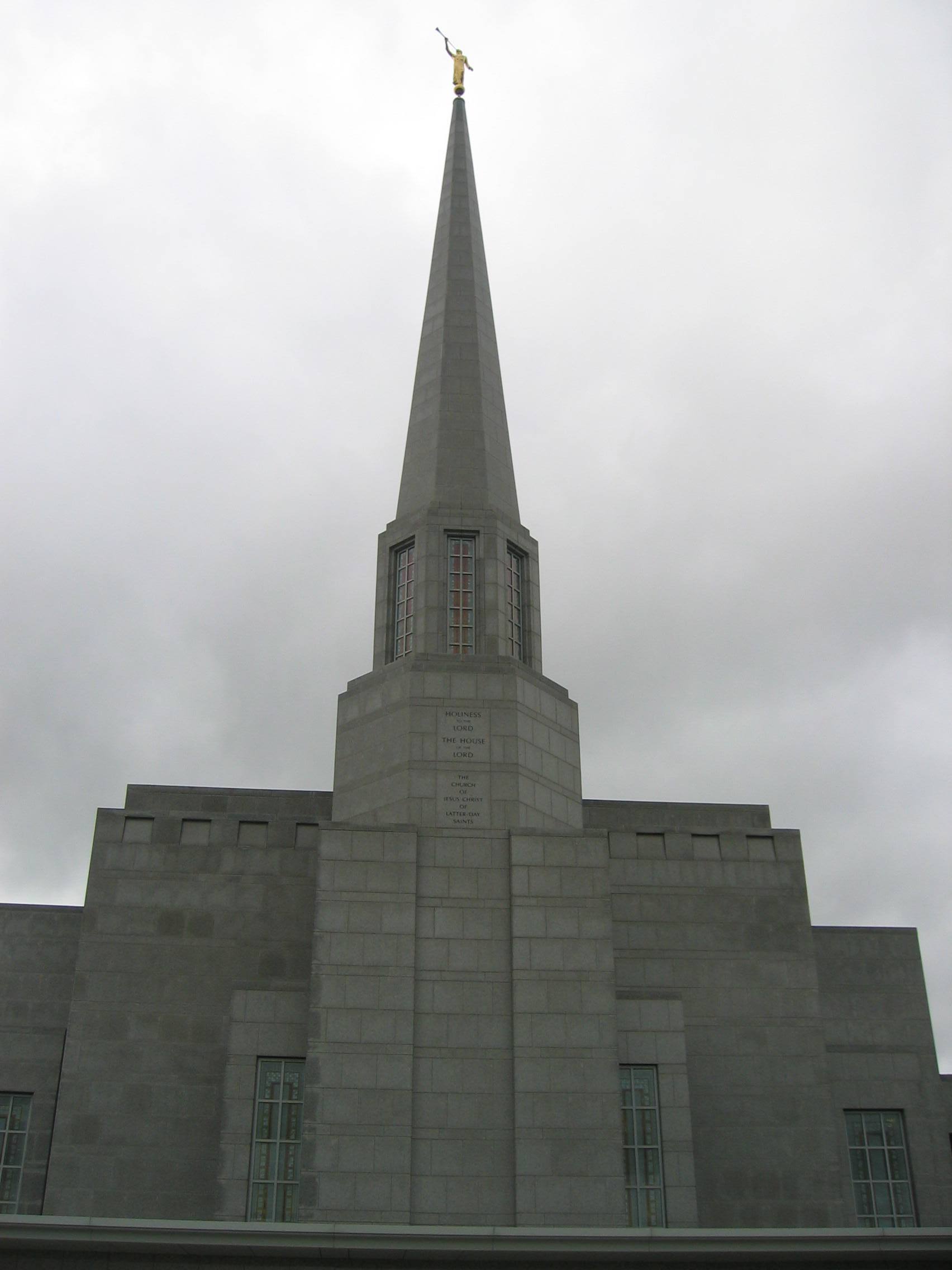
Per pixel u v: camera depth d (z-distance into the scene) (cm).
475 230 4262
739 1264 2567
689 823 3731
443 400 3850
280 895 3397
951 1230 2602
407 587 3612
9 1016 3384
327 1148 2745
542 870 3067
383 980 2912
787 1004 3400
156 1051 3194
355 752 3369
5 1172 3222
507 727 3306
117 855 3403
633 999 3092
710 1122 3241
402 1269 2512
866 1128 3450
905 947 3697
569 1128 2808
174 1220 2642
